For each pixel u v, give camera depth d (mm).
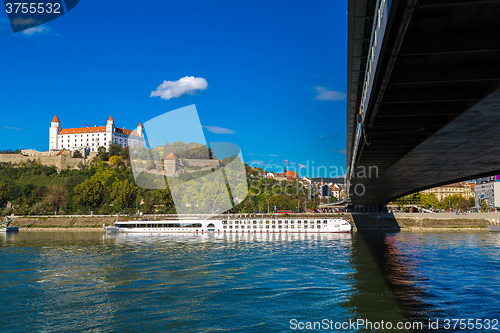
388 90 19828
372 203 122875
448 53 14867
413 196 189125
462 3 11602
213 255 60938
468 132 25469
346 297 35656
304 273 45750
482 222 124625
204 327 28891
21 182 196375
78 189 158250
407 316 30562
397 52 14461
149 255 61719
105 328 28797
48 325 29453
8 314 31797
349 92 30250
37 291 38562
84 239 95438
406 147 31734
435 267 49094
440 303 33688
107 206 154875
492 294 36250
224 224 109250
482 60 16594
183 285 40375
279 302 34375
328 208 169625
